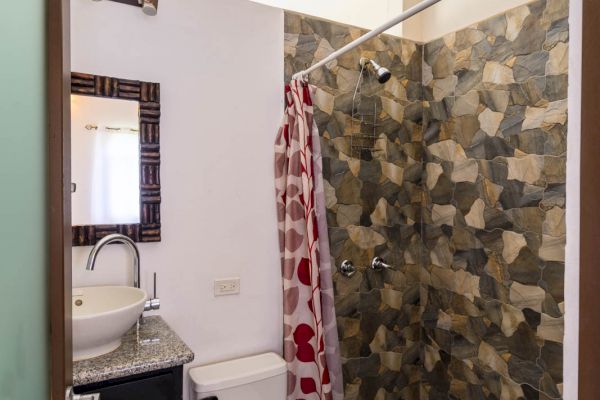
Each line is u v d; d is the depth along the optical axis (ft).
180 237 5.52
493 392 6.13
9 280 1.62
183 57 5.51
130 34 5.17
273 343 6.23
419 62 7.47
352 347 6.92
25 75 1.79
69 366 2.28
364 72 6.92
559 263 5.24
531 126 5.54
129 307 4.17
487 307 6.23
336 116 6.70
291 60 6.30
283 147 6.14
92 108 4.96
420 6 4.18
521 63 5.66
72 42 4.85
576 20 1.42
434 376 7.25
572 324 1.44
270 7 6.12
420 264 7.54
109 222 5.07
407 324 7.48
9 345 1.62
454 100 6.79
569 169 1.46
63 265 2.07
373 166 7.08
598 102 1.25
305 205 5.80
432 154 7.27
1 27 1.55
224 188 5.83
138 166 5.20
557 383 5.26
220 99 5.78
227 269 5.86
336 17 7.06
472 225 6.49
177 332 5.52
